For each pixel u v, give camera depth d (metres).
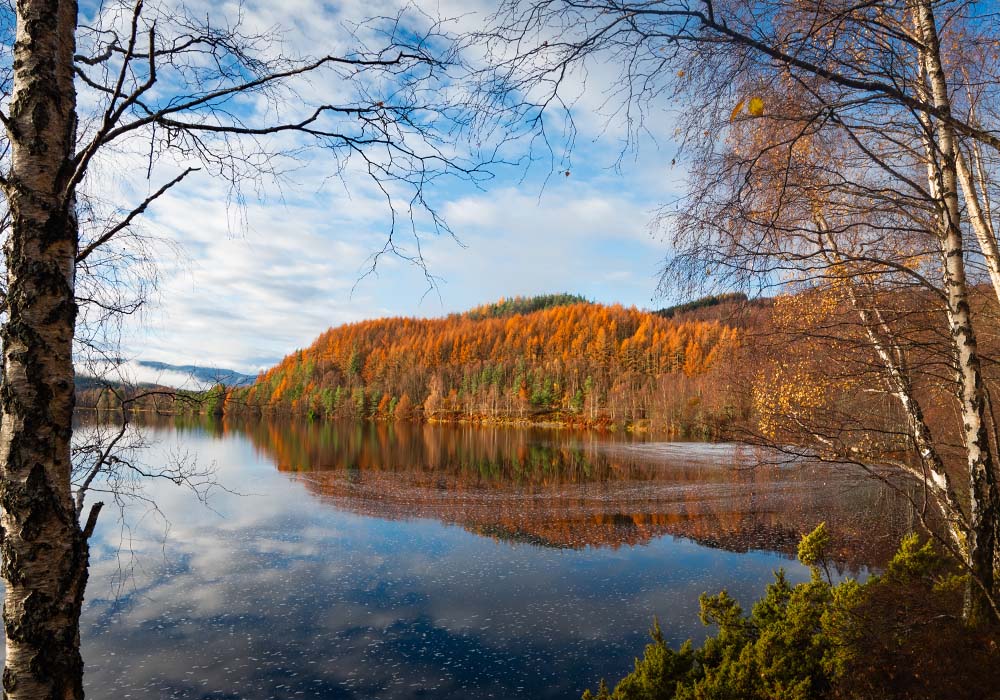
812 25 3.04
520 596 13.19
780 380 6.33
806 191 4.66
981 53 4.85
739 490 27.47
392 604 12.69
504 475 34.31
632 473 35.16
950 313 5.10
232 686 9.16
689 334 89.62
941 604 5.65
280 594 13.23
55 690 2.30
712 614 7.06
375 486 29.53
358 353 135.25
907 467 6.70
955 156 5.04
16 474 2.32
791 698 4.90
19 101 2.47
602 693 6.26
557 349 135.50
